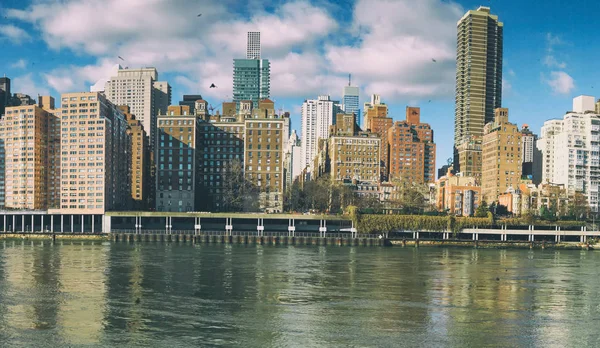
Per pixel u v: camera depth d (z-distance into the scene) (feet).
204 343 229.45
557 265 479.00
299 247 625.00
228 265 442.50
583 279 393.50
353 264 459.73
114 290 329.11
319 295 321.11
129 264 441.27
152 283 353.10
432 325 258.78
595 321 270.46
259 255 522.88
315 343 230.27
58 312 275.59
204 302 299.79
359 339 236.02
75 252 529.04
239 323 258.37
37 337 236.22
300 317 270.26
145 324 255.70
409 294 327.67
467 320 268.41
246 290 333.42
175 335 239.71
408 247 652.48
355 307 291.58
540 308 296.51
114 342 230.27
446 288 349.00
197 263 452.76
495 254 580.71
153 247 598.75
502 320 270.05
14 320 260.83
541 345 231.71
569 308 297.53
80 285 343.26
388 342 232.53
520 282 376.68
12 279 361.51
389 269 430.20
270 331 246.06
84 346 225.56
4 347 223.92
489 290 344.69
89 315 270.26
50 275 378.53
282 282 361.92
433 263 476.54
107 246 605.31
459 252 595.06
